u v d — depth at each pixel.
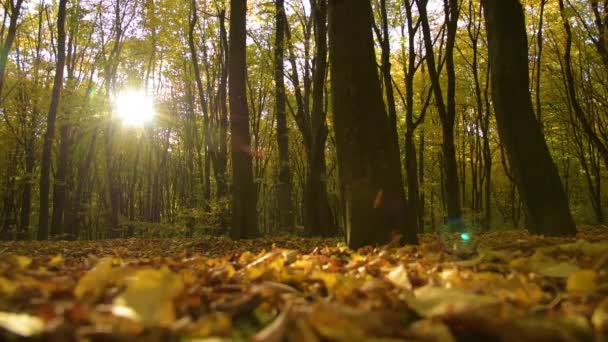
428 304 1.70
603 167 32.28
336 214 19.78
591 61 22.25
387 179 5.20
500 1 7.14
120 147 32.94
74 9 20.31
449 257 3.71
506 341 1.32
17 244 11.22
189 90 27.88
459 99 27.81
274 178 27.11
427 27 12.72
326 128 14.05
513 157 7.01
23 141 27.38
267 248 7.63
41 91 23.14
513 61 6.99
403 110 28.14
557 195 6.76
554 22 20.77
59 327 1.18
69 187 26.50
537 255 3.00
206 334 1.31
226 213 16.98
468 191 40.66
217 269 2.95
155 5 23.33
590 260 3.00
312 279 2.46
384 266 3.16
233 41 11.34
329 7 5.62
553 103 26.38
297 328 1.26
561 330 1.29
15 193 27.34
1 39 20.61
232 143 11.16
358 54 5.37
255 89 28.48
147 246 10.27
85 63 25.75
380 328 1.34
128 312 1.37
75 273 2.71
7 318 1.21
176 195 38.03
